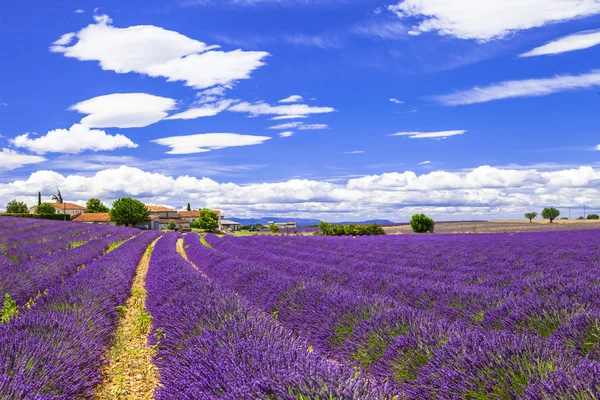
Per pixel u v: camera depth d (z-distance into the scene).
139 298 10.98
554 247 19.39
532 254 16.47
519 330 5.22
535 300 5.70
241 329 4.81
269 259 15.55
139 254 22.16
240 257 19.00
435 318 5.75
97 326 6.23
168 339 5.55
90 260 17.81
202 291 7.75
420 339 4.52
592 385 2.97
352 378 3.17
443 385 3.62
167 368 4.55
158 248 25.47
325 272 11.12
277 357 3.72
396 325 5.17
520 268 12.12
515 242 23.33
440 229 62.03
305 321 6.79
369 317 5.82
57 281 12.19
